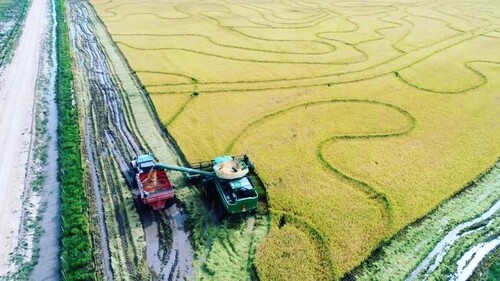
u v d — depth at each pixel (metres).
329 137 33.25
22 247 22.17
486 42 59.69
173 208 25.25
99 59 52.16
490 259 21.81
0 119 36.09
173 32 62.78
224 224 23.73
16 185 27.19
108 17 72.00
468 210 25.39
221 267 21.05
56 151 31.38
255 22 68.94
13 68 48.56
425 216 24.66
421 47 56.97
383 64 50.34
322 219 24.09
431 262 21.61
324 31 64.06
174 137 32.97
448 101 40.25
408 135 33.78
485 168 29.38
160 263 21.44
